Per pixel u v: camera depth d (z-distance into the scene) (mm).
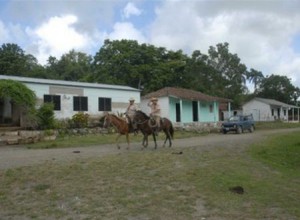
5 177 12477
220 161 15562
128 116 20984
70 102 31719
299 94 89812
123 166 14031
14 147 23203
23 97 27250
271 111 71250
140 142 25781
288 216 9188
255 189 11516
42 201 10312
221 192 11055
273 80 89125
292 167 16641
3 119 30000
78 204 9984
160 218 8977
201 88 60000
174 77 55156
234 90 71562
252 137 29625
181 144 23469
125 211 9438
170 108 41125
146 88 52906
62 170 13258
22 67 59250
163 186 11516
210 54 73812
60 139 27125
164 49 56844
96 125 32438
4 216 9281
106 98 34312
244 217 9055
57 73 72625
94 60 56781
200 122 42094
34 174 12773
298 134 32812
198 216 9109
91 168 13625
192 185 11641
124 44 54219
